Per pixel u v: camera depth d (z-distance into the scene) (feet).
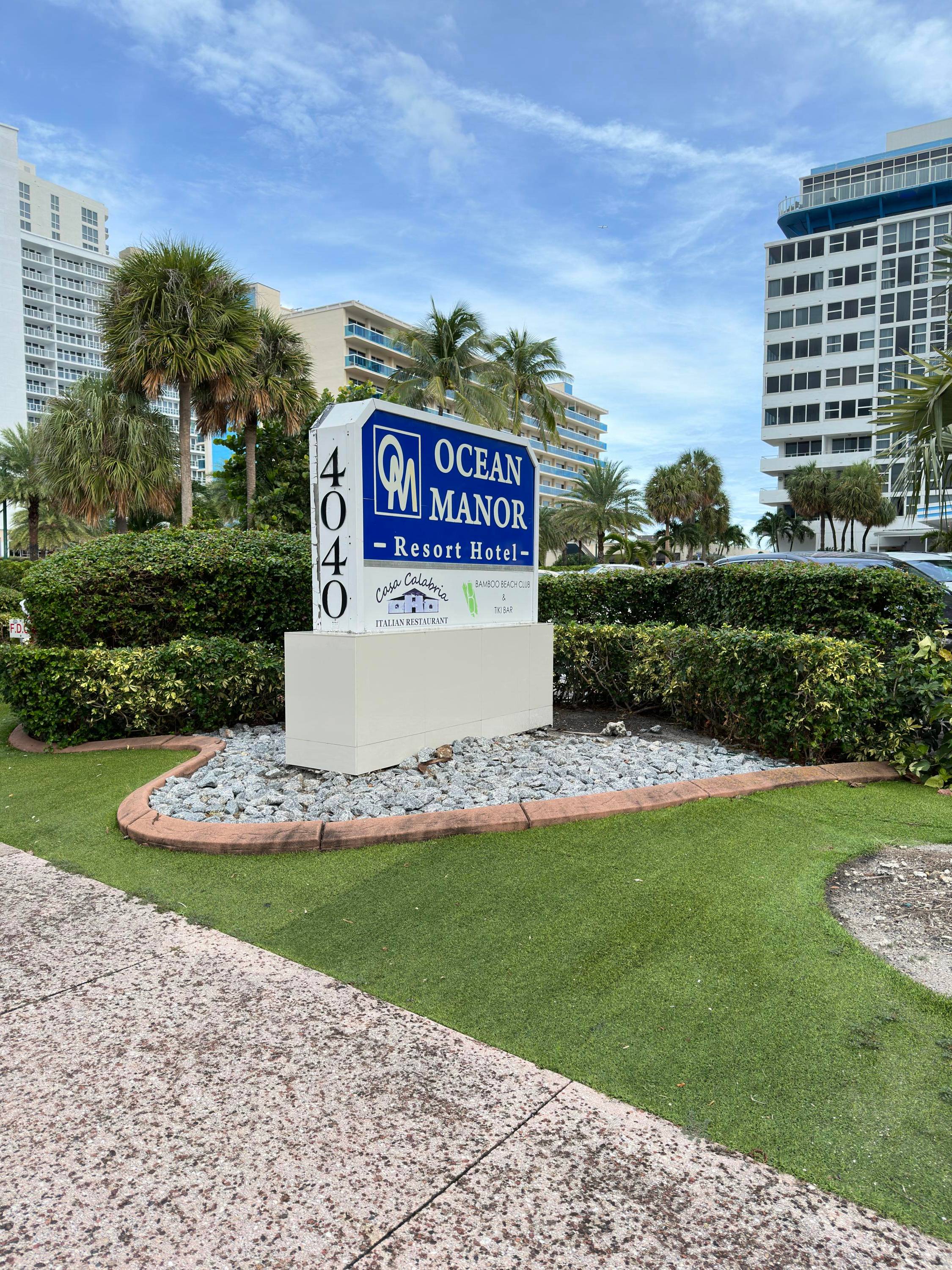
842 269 187.73
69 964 9.34
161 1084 7.11
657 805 14.26
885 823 13.57
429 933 9.88
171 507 92.22
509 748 19.07
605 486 193.47
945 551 68.49
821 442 195.21
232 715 21.91
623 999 8.27
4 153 305.53
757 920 9.95
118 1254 5.27
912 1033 7.57
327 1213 5.61
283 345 84.89
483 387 105.19
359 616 16.52
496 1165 6.05
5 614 51.37
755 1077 6.99
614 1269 5.10
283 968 9.16
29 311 334.44
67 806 15.53
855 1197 5.66
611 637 23.70
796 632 22.81
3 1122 6.62
